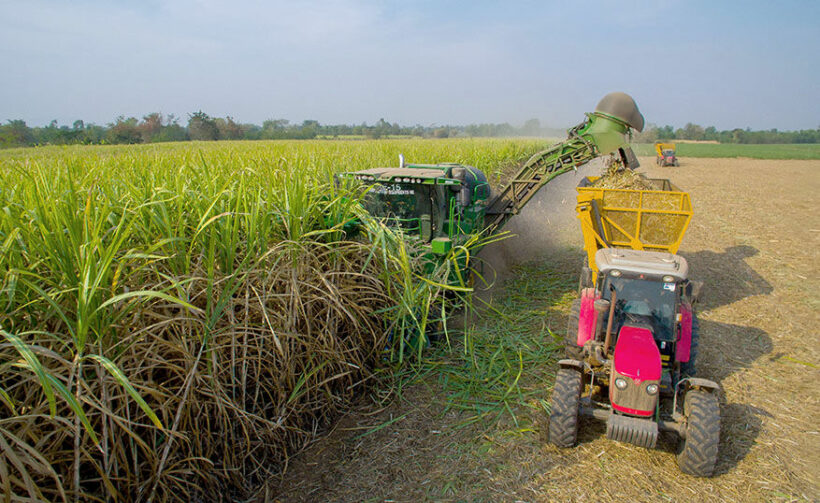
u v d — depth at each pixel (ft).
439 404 16.10
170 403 10.89
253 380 13.43
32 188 11.34
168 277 10.83
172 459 10.91
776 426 15.19
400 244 15.89
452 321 22.06
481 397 16.42
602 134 26.50
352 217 16.93
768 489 12.59
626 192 22.72
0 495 7.65
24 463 8.70
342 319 15.76
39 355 9.36
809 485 12.75
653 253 15.88
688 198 21.70
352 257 17.22
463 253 21.25
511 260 32.24
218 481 11.91
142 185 15.21
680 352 14.60
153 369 11.39
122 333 10.28
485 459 13.61
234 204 14.47
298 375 14.32
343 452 13.94
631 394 12.55
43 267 10.47
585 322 15.53
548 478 12.92
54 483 9.36
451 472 13.12
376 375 17.16
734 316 23.68
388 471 13.19
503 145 77.66
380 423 15.19
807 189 69.26
